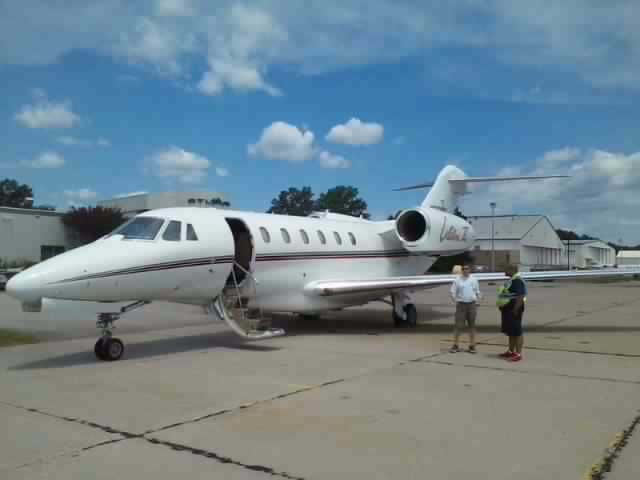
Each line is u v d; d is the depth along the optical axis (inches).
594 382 307.9
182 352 411.5
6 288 335.3
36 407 255.6
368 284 502.3
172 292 405.4
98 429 222.4
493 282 510.9
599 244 3747.5
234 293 459.5
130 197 1973.4
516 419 235.3
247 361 372.2
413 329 558.3
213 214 445.1
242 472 178.1
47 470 179.6
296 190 3922.2
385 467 182.2
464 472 177.9
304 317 657.0
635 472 178.1
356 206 3708.2
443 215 642.8
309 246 519.5
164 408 252.5
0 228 1535.4
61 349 427.5
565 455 193.0
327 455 193.0
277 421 232.1
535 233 2647.6
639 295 1163.9
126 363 366.9
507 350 419.2
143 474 176.4
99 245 378.6
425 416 239.3
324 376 321.7
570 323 615.2
